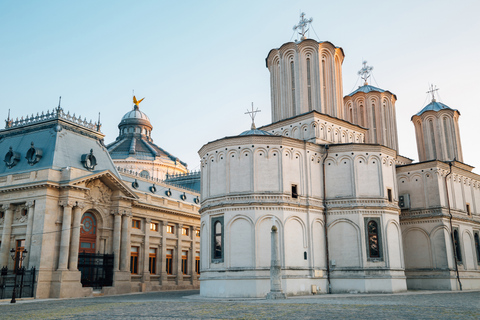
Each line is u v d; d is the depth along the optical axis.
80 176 49.88
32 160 50.31
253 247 37.81
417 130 63.84
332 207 42.78
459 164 57.91
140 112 106.38
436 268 49.62
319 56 49.94
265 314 21.23
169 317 20.75
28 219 47.31
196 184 85.25
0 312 27.36
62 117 54.34
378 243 41.88
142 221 61.81
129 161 92.56
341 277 41.12
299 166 42.03
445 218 50.69
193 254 71.12
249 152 40.28
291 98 49.91
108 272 53.59
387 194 43.84
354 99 59.97
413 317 19.39
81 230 52.12
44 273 45.34
